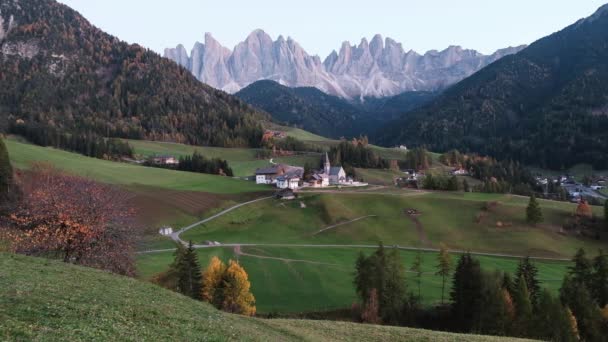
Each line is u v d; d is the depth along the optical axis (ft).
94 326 72.69
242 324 107.55
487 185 620.90
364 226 458.50
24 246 153.28
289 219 482.69
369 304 230.89
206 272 233.14
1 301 75.36
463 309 238.07
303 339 112.68
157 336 75.77
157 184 533.55
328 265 335.88
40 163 439.63
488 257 383.45
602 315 225.97
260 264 329.72
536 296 252.62
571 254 391.65
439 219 469.57
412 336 131.85
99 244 167.73
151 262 304.91
